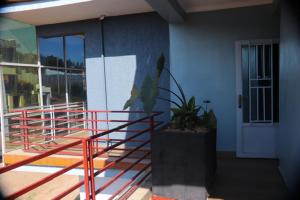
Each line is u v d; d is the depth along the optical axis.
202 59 5.15
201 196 3.31
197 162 3.31
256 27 4.89
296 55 3.15
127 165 4.84
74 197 4.43
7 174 5.45
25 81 6.41
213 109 5.14
